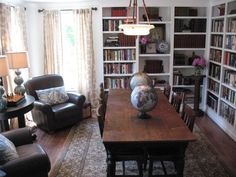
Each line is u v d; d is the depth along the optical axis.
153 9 5.45
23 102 3.96
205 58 5.53
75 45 5.66
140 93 2.84
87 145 4.11
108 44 5.51
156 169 3.42
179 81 5.63
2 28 4.36
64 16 5.66
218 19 5.02
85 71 5.74
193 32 5.41
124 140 2.44
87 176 3.26
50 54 5.66
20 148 3.04
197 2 5.25
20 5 5.20
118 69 5.63
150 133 2.58
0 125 3.90
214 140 4.29
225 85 4.65
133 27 2.86
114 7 5.34
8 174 2.46
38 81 4.96
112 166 2.75
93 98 5.84
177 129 2.68
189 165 3.50
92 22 5.57
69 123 4.81
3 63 3.61
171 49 5.43
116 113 3.17
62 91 5.08
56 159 3.68
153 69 5.62
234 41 4.29
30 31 5.58
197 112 5.44
